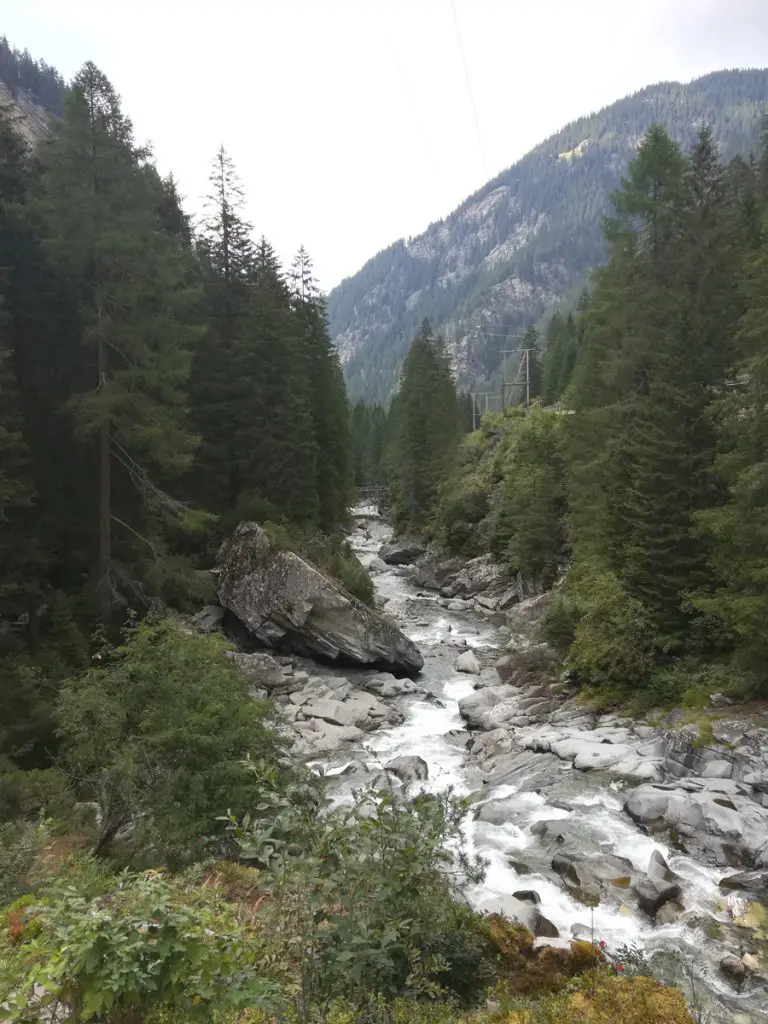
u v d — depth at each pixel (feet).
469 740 69.31
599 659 71.00
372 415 386.93
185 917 14.97
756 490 57.67
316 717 74.74
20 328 72.02
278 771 37.76
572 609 82.79
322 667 94.12
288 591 92.99
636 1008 18.56
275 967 17.03
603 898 37.35
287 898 16.75
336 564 107.65
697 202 87.76
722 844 41.75
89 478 76.59
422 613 135.74
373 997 16.35
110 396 66.08
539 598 123.03
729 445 66.69
